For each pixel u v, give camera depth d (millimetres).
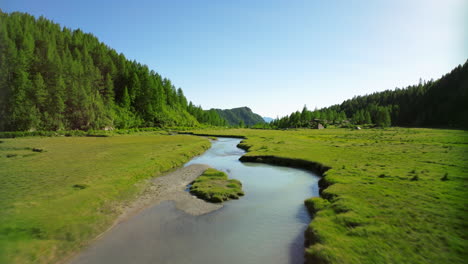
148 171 37094
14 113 96000
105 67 178750
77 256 15727
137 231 19203
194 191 28984
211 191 28000
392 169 32312
